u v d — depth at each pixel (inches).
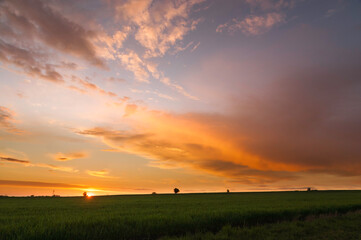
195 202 1439.5
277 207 874.8
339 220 679.7
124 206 1128.2
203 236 473.7
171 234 495.8
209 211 700.7
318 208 824.9
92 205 1229.7
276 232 523.2
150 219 551.2
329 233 524.1
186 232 488.7
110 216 612.4
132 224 507.5
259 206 958.4
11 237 398.0
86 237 414.3
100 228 461.7
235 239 454.9
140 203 1395.2
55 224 466.6
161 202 1497.3
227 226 538.9
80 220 524.7
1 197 2694.4
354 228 575.5
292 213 734.5
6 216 685.3
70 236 410.3
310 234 515.8
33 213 788.0
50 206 1175.0
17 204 1384.1
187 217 575.2
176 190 4690.0
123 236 444.8
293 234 505.7
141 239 456.4
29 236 386.9
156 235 483.8
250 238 462.3
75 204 1349.7
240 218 618.2
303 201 1337.4
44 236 394.9
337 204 963.3
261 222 647.1
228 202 1375.5
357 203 1010.1
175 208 935.7
